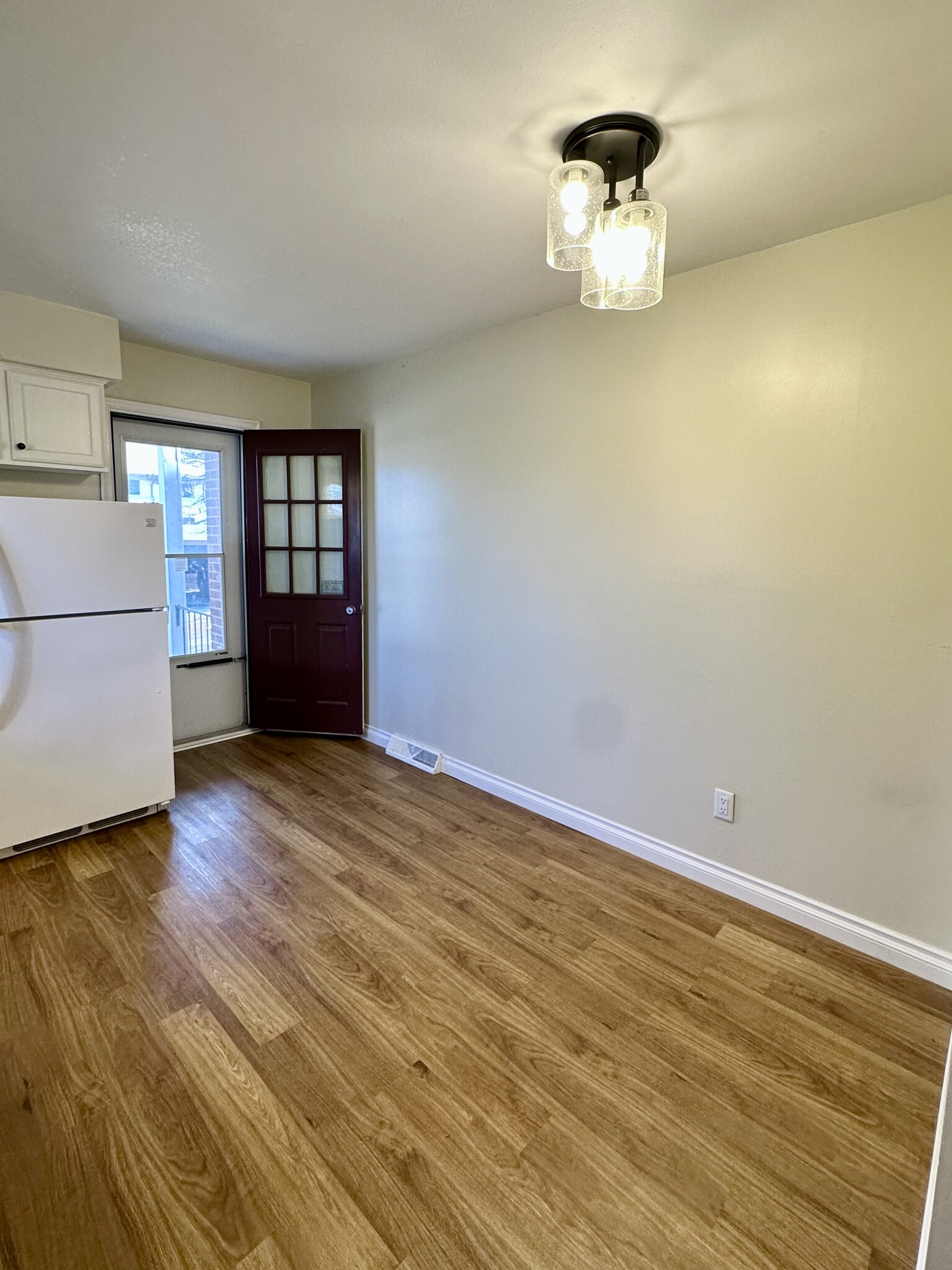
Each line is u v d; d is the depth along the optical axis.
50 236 2.13
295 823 2.97
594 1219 1.26
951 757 1.90
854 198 1.80
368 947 2.08
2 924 2.16
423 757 3.69
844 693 2.08
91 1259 1.17
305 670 4.14
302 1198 1.29
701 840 2.50
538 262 2.30
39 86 1.39
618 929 2.20
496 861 2.66
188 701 4.03
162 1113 1.47
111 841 2.76
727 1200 1.30
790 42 1.23
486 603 3.25
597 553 2.72
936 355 1.83
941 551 1.87
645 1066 1.63
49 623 2.58
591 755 2.85
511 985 1.92
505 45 1.26
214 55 1.30
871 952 2.08
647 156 1.57
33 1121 1.44
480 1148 1.40
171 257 2.28
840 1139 1.44
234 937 2.11
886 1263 1.19
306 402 4.27
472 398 3.19
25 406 2.77
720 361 2.26
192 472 3.89
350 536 3.96
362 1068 1.61
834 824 2.14
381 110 1.47
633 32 1.22
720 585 2.34
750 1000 1.87
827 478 2.05
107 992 1.85
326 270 2.39
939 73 1.31
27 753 2.56
